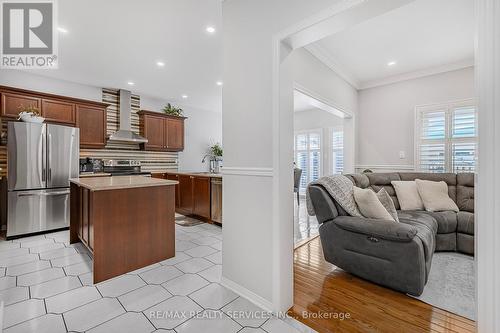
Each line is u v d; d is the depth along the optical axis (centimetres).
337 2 139
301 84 293
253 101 181
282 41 167
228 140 202
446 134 369
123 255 227
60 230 374
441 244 274
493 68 95
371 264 201
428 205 304
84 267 237
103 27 271
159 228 255
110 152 505
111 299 182
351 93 427
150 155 572
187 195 458
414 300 182
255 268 179
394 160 417
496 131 94
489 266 96
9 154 330
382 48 315
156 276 221
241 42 192
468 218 271
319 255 274
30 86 405
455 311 168
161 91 520
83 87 467
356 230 207
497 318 94
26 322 155
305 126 704
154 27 272
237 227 193
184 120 639
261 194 175
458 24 261
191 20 259
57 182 370
